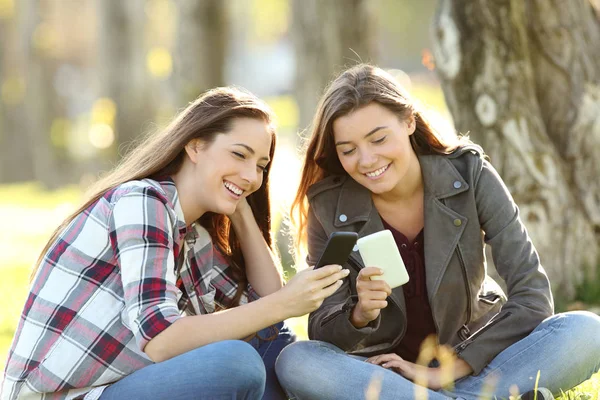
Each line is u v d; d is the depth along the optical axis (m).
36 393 5.13
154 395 4.84
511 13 9.17
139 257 5.01
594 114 9.45
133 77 28.77
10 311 11.61
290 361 5.59
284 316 5.04
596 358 5.57
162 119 29.17
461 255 5.99
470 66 9.32
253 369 4.85
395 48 71.06
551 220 9.34
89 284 5.13
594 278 9.41
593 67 9.58
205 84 18.42
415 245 6.11
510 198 6.10
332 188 6.23
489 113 9.30
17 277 15.13
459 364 5.66
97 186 5.49
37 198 34.00
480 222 6.09
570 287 9.41
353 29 14.77
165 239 5.11
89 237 5.17
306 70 14.88
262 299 5.08
